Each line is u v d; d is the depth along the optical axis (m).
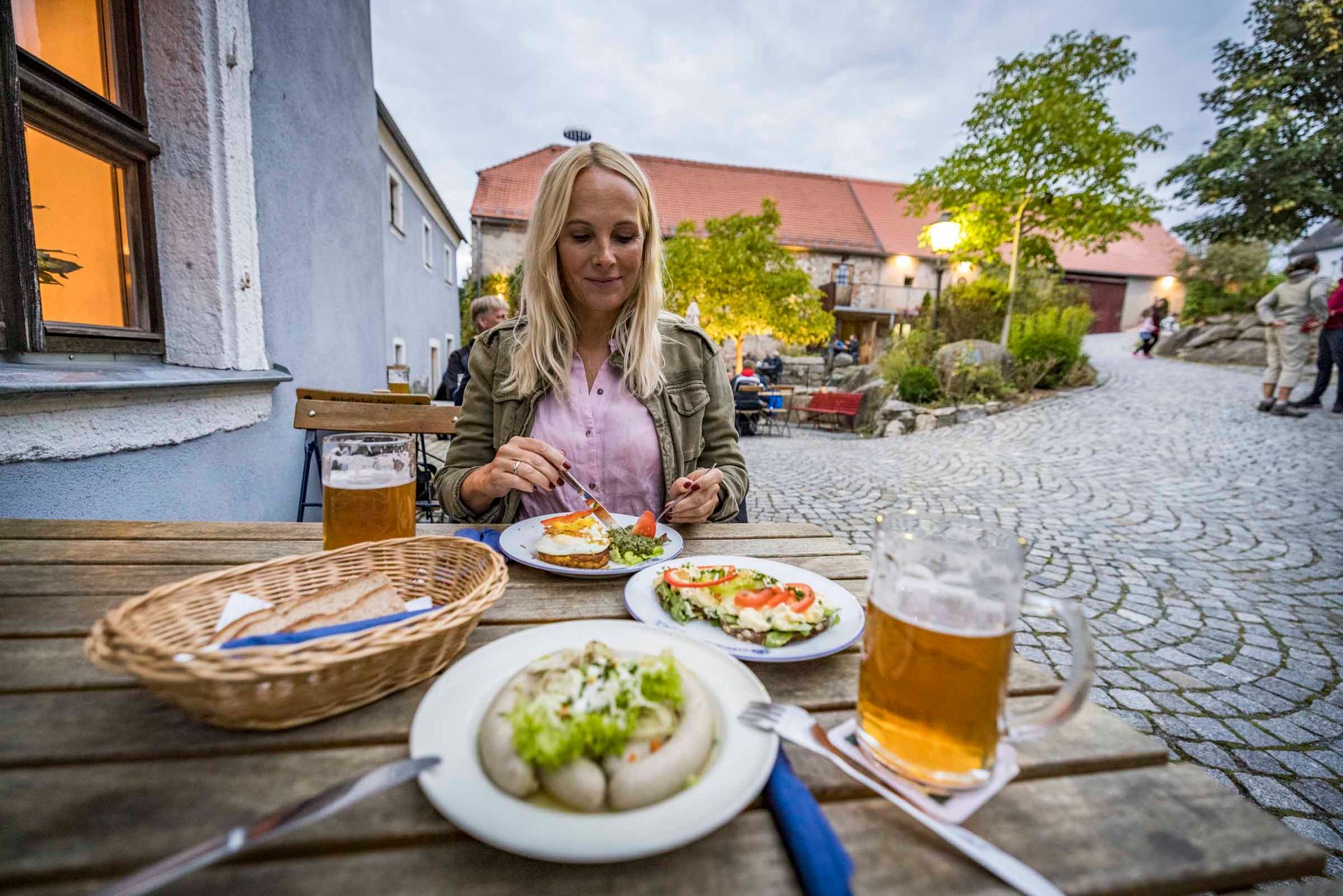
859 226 27.20
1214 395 9.67
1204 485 5.72
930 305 16.61
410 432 2.51
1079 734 0.73
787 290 15.80
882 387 12.59
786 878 0.52
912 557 0.64
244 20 2.90
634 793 0.52
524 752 0.53
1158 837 0.57
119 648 0.58
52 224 2.19
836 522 5.19
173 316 2.81
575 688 0.59
